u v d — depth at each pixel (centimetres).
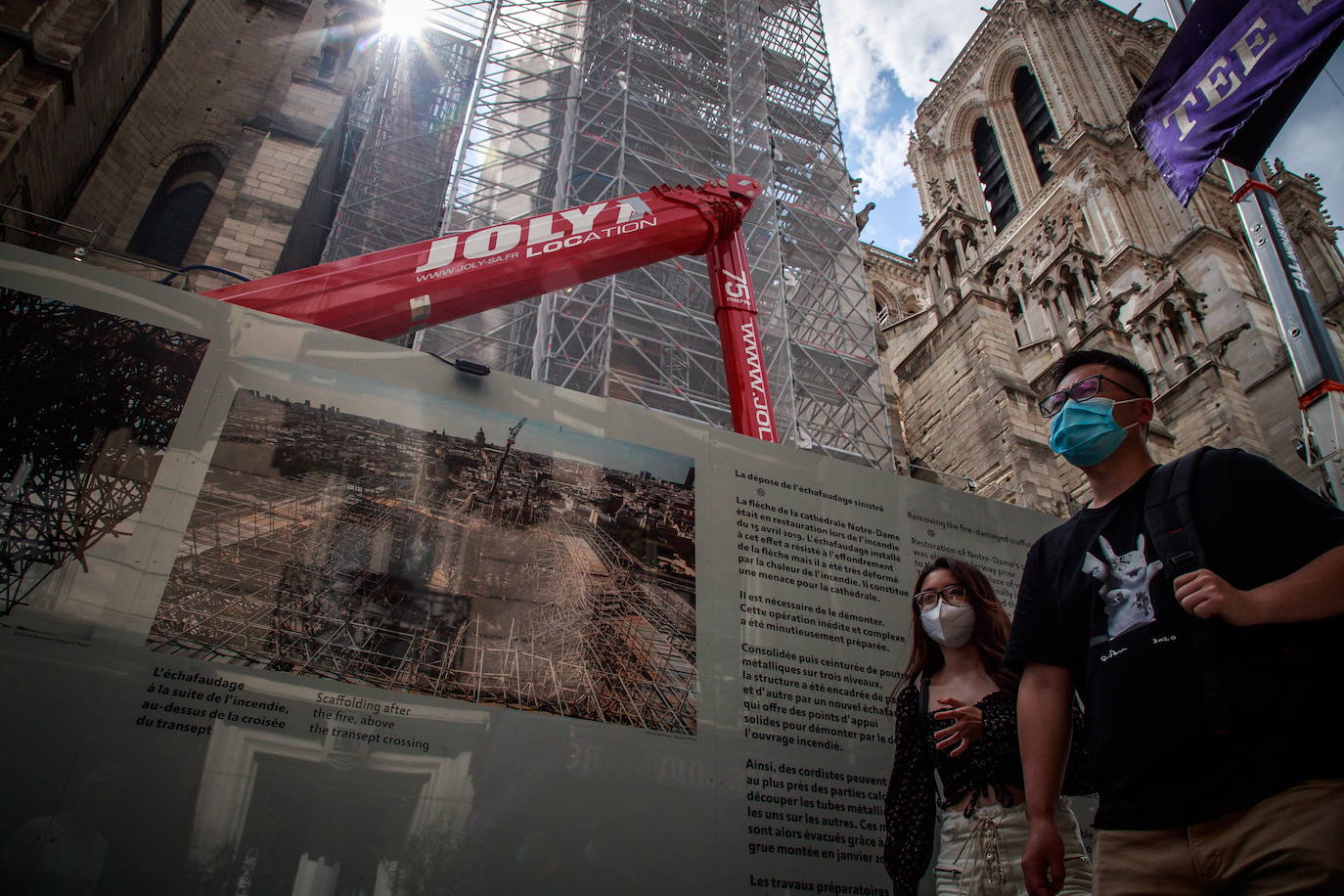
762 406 1459
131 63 2188
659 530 893
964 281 3023
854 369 2488
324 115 2514
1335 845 269
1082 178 5481
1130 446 439
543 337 1889
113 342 796
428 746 685
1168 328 3706
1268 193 1191
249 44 2670
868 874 769
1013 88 7356
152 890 573
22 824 574
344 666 702
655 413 977
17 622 645
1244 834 290
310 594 726
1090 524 418
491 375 923
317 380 845
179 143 2402
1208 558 346
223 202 2239
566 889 661
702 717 791
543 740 719
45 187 1905
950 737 566
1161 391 3612
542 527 843
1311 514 330
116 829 587
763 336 2311
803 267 2862
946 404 2752
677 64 2994
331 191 2927
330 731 668
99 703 629
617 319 2369
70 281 812
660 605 842
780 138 3112
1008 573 1091
